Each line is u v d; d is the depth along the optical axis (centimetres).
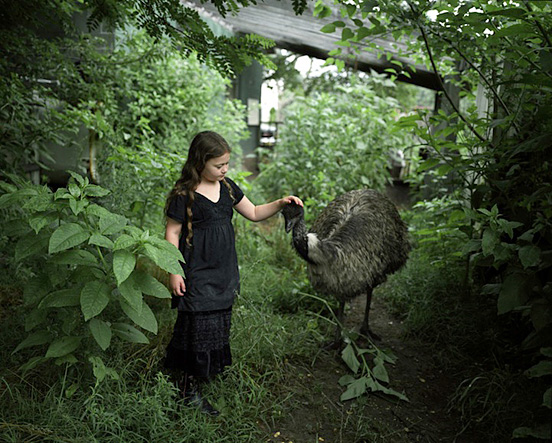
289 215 303
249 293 398
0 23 425
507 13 244
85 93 505
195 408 254
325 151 673
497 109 388
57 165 634
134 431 237
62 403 237
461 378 326
